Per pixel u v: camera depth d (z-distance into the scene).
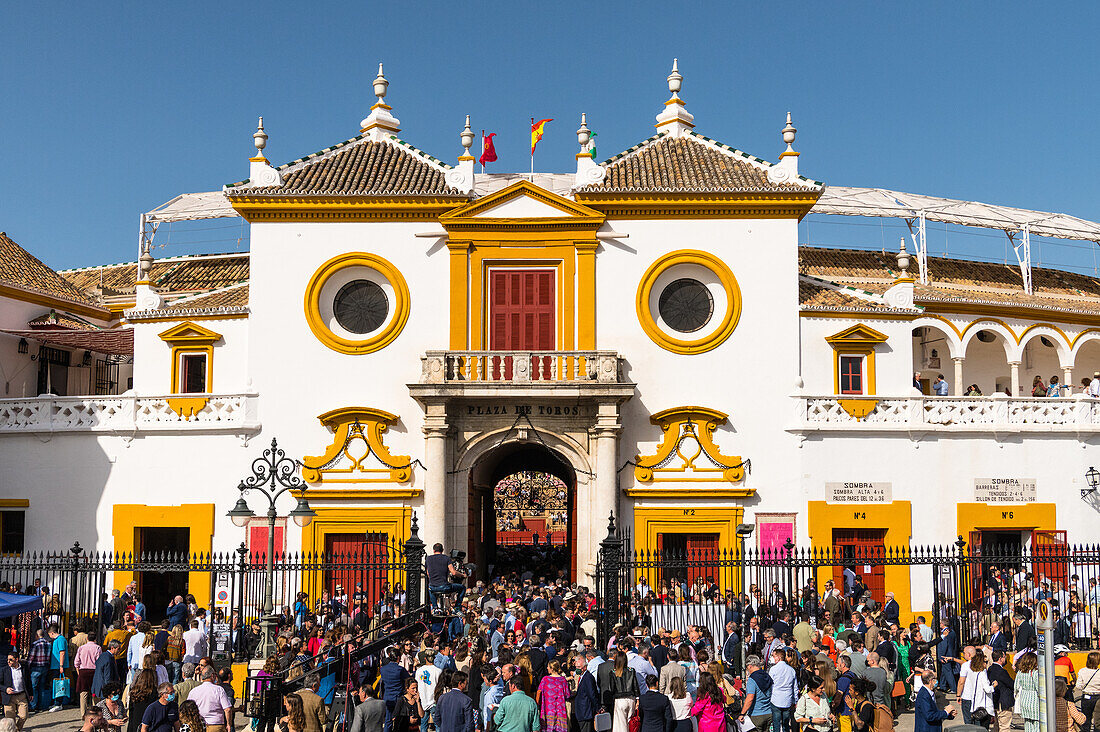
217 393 35.09
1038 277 48.94
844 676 18.33
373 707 17.58
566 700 18.20
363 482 34.41
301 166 37.69
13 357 39.19
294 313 35.44
